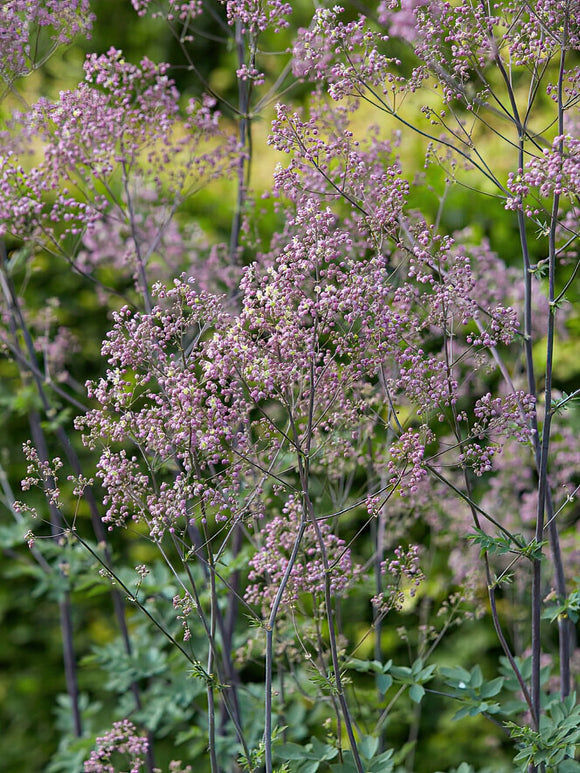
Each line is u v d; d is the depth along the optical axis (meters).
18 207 2.87
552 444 3.86
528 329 2.45
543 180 2.15
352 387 2.59
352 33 2.41
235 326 2.04
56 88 3.59
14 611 5.64
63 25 2.81
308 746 2.68
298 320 2.05
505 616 4.61
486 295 3.50
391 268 3.06
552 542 2.66
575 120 2.87
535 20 2.29
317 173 2.92
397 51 3.07
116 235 3.67
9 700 5.61
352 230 3.03
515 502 3.96
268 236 4.70
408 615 4.43
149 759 3.62
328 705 3.20
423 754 4.60
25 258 4.02
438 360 2.62
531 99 2.34
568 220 2.63
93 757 2.97
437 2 2.34
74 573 3.92
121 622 3.84
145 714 3.67
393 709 3.86
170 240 3.66
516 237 4.55
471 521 3.63
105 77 2.99
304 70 2.72
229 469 2.18
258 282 2.25
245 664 3.61
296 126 2.33
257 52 2.86
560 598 2.62
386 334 2.12
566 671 2.67
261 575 2.59
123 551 4.99
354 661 2.78
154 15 3.16
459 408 3.81
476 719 4.50
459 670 2.80
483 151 4.25
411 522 3.36
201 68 5.77
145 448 2.39
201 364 2.15
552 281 2.31
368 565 3.19
